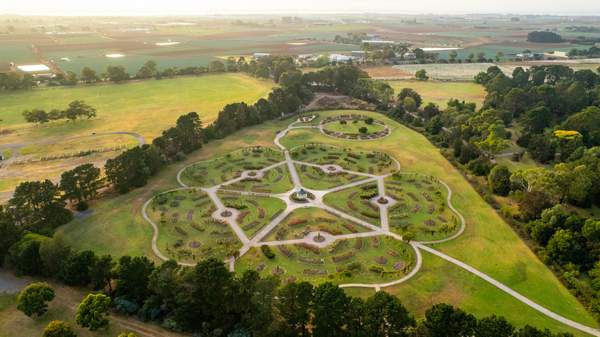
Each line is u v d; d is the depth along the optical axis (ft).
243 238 354.95
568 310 278.05
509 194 426.10
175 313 252.62
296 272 312.91
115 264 288.30
